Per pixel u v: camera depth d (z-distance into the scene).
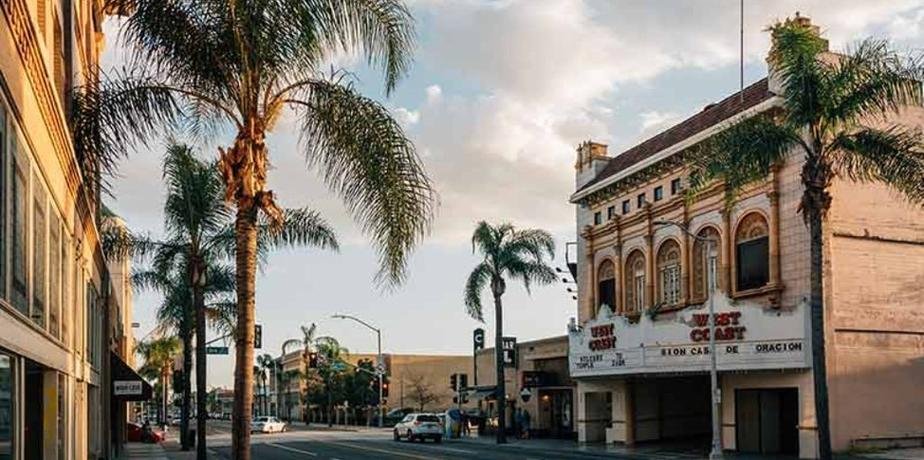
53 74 16.14
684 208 41.97
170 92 15.54
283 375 141.88
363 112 15.16
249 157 14.93
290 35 14.73
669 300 43.56
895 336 35.12
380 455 40.16
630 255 47.44
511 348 59.62
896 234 35.66
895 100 25.58
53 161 14.28
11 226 10.42
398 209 15.10
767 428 38.09
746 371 36.19
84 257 21.20
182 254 34.97
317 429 84.44
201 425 32.81
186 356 44.06
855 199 35.19
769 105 34.75
